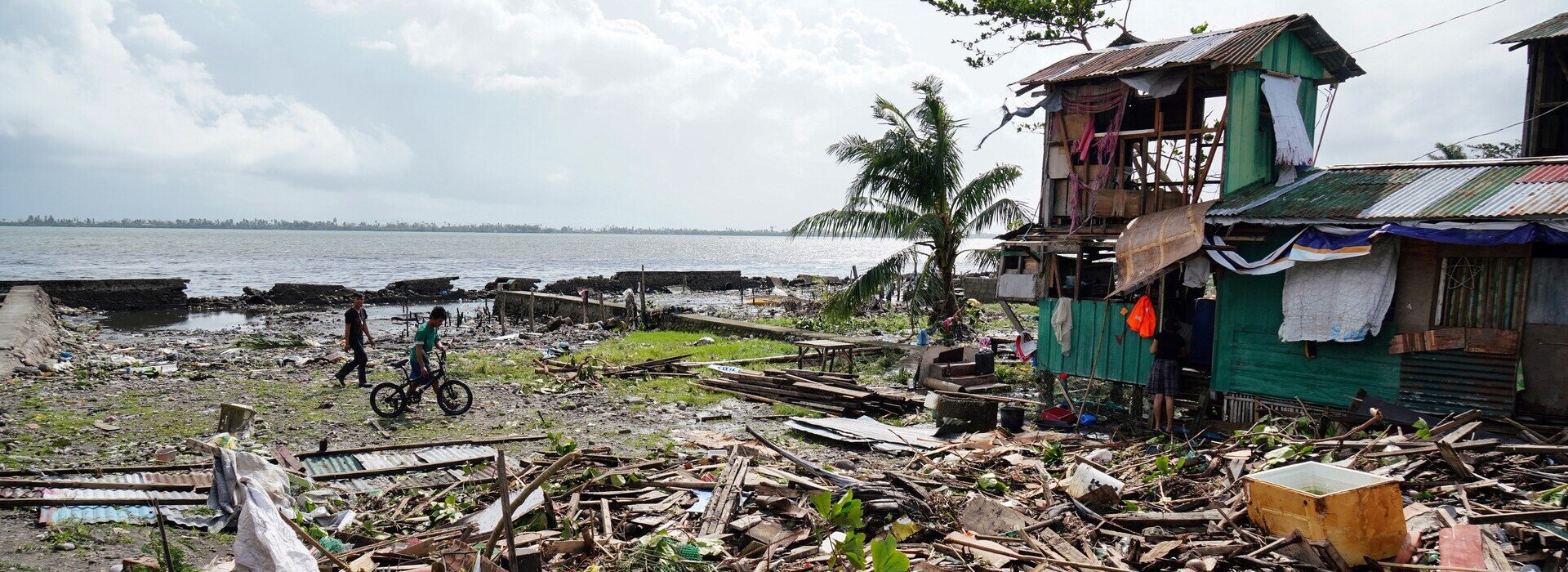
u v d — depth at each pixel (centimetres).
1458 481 769
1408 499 742
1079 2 2370
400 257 11912
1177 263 1209
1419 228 1010
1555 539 600
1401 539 608
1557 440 893
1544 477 767
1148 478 901
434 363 2105
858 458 1152
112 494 891
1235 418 1243
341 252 13138
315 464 1088
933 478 948
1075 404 1502
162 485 919
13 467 1038
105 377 1855
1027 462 1021
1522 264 1009
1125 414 1420
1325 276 1127
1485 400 1028
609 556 686
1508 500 721
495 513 807
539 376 1914
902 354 2162
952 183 2217
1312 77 1382
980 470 1003
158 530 802
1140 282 1195
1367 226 1075
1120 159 1391
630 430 1351
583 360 2059
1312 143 1405
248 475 870
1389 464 820
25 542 759
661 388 1744
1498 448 835
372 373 1945
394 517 852
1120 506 798
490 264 10400
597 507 843
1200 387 1310
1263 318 1213
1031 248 1539
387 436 1298
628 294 3372
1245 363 1233
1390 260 1083
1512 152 2762
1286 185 1266
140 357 2333
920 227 2234
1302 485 696
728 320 3139
